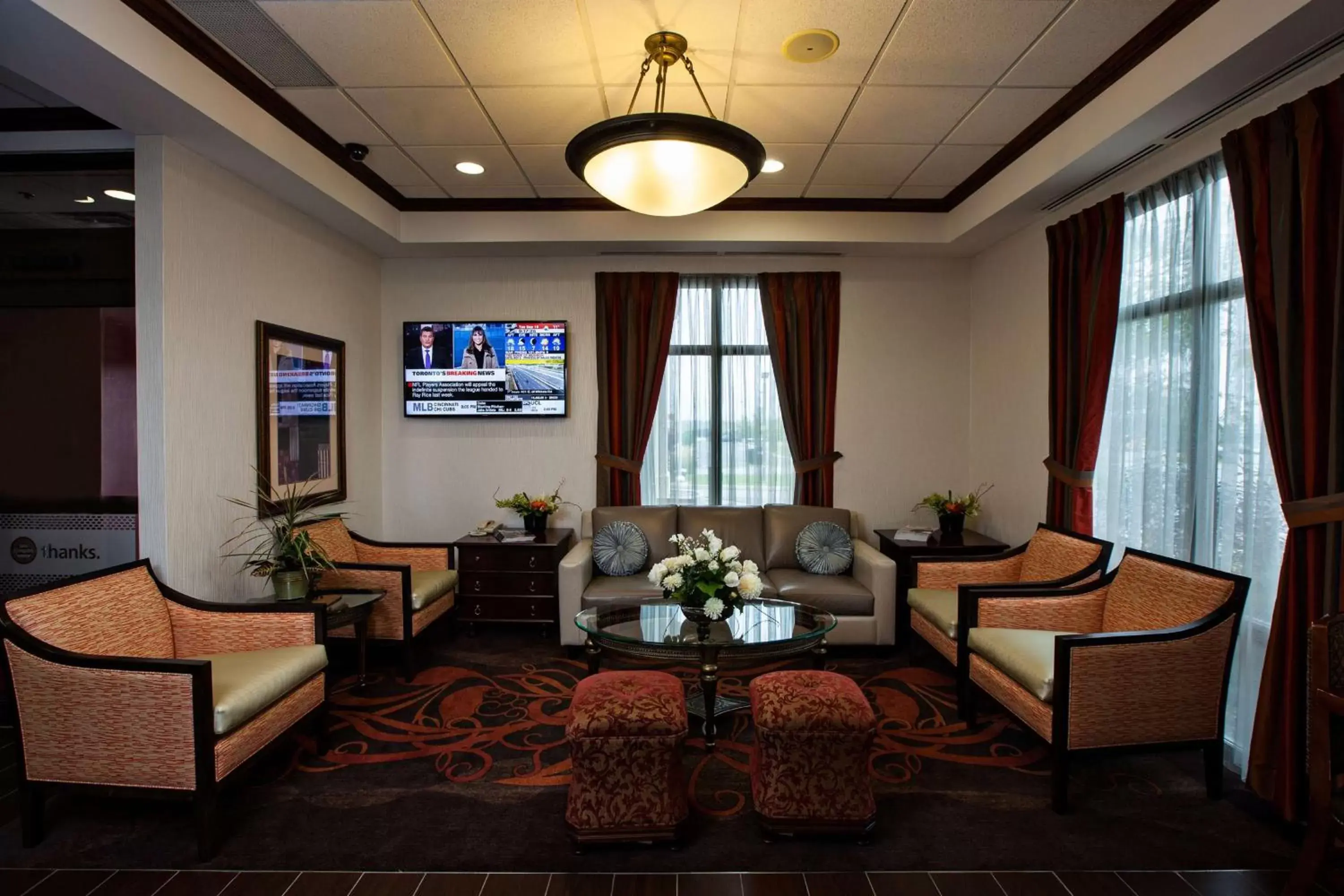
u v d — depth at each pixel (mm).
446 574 4082
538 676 3574
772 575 4277
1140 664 2342
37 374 3150
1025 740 2883
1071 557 3291
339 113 3125
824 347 4754
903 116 3170
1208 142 2750
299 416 3766
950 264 4793
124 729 2078
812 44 2553
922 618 3568
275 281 3553
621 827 2098
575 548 4309
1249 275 2422
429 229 4398
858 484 4828
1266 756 2336
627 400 4746
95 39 2094
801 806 2131
